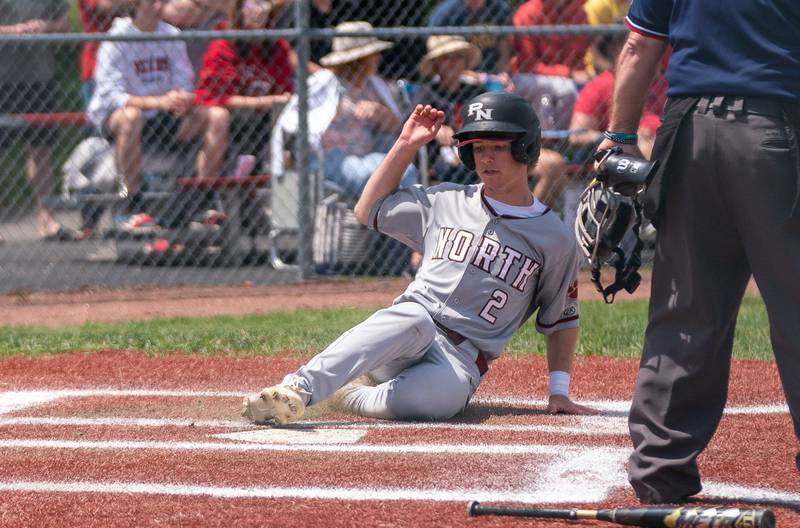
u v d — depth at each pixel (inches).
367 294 1146.7
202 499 442.0
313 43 1245.1
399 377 602.2
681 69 415.2
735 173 403.9
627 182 422.0
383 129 1222.9
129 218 1309.1
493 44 1247.5
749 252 411.2
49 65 1366.9
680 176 414.3
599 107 1214.9
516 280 597.3
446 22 1279.5
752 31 401.1
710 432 427.2
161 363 794.2
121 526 405.7
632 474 435.5
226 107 1259.8
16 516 420.2
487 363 614.2
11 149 1430.9
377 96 1222.9
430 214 614.2
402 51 1262.3
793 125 398.0
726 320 421.1
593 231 449.1
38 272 1267.2
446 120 1216.2
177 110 1259.8
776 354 415.5
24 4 1336.1
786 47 398.9
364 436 560.1
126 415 625.9
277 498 442.3
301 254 1218.0
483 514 414.3
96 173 1302.9
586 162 1206.9
